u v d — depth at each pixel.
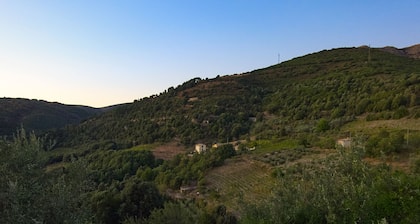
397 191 9.30
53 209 8.15
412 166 31.20
